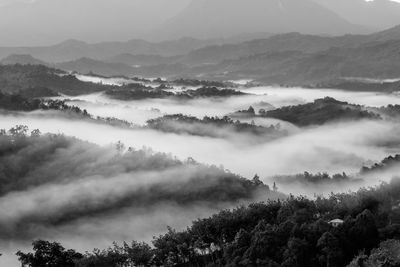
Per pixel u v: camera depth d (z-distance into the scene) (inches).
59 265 4111.7
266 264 3508.9
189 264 4077.3
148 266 4037.9
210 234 4229.8
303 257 3582.7
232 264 3646.7
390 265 3297.2
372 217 3917.3
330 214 4338.1
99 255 4138.8
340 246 3666.3
